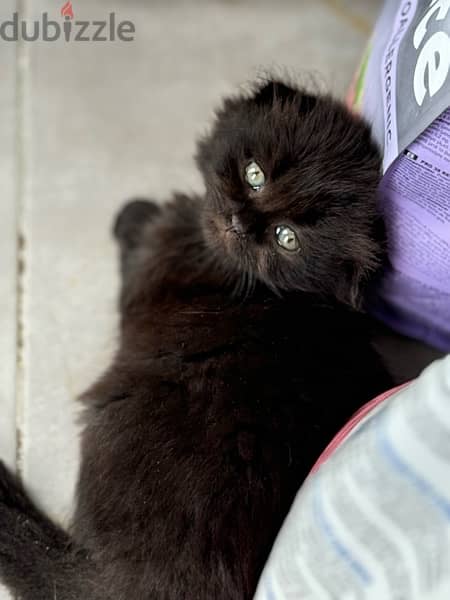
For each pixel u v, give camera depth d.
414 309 0.38
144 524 0.30
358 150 0.34
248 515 0.30
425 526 0.22
